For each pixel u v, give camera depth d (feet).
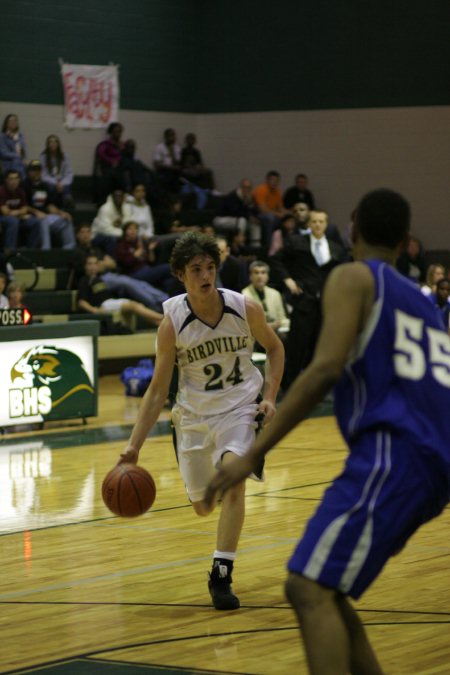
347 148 85.10
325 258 57.62
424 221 83.30
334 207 85.87
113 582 24.40
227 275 63.57
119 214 76.38
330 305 13.38
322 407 56.70
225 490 12.92
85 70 82.94
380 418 13.26
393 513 13.14
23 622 21.34
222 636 20.18
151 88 86.74
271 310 59.57
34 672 18.19
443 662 18.39
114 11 84.38
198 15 88.84
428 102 82.64
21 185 73.92
